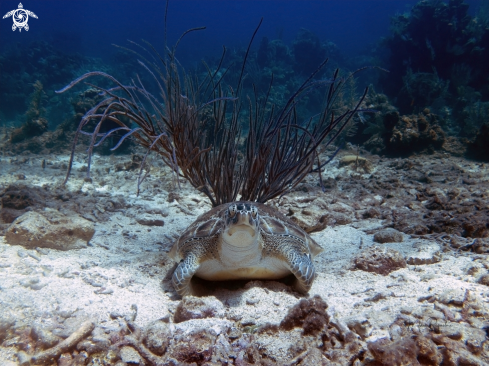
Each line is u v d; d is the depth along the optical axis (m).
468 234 5.24
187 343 2.50
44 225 4.71
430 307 3.04
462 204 6.75
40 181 9.58
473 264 3.97
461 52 19.58
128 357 2.43
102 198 7.90
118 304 3.26
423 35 20.62
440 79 19.92
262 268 3.90
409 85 19.06
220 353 2.49
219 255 3.80
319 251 4.69
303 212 6.43
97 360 2.40
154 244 5.57
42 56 33.03
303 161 5.35
